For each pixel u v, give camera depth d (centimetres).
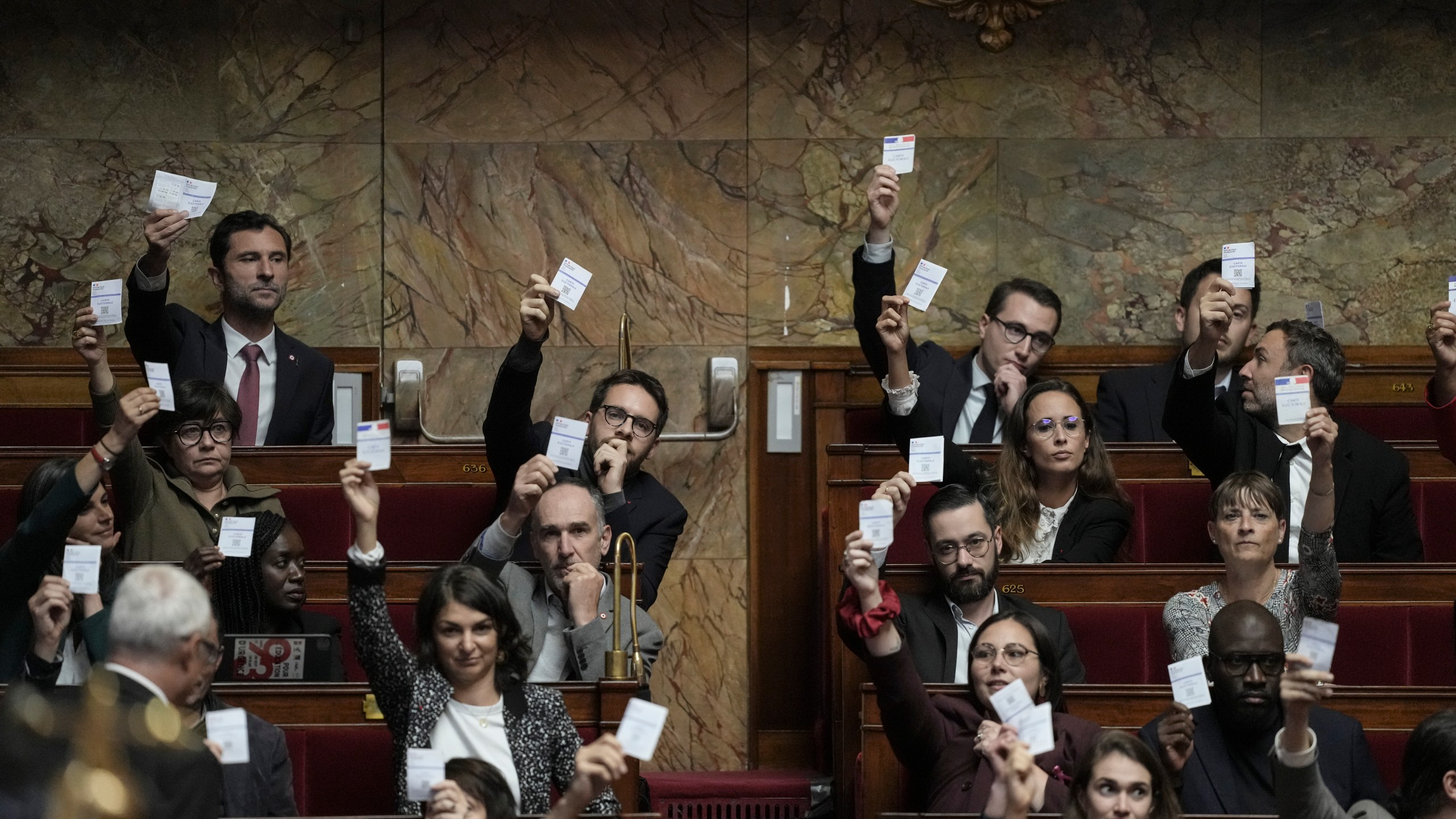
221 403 793
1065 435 790
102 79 1106
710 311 1108
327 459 861
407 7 1116
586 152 1113
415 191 1109
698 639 1071
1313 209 1119
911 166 820
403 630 746
